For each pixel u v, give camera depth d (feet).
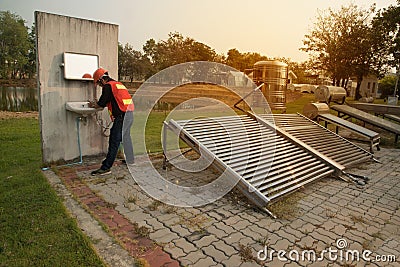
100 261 7.19
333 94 44.86
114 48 16.97
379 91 116.88
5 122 30.27
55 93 15.14
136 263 7.23
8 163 15.29
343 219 10.36
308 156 16.03
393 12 70.54
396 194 13.05
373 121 25.11
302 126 20.72
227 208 10.93
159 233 8.84
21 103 52.47
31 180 12.74
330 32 79.87
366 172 16.53
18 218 9.29
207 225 9.52
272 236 8.97
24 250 7.58
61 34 14.87
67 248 7.70
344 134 28.71
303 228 9.58
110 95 14.16
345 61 77.25
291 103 56.34
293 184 12.67
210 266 7.30
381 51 78.23
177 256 7.66
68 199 10.99
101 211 10.18
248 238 8.78
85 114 15.87
